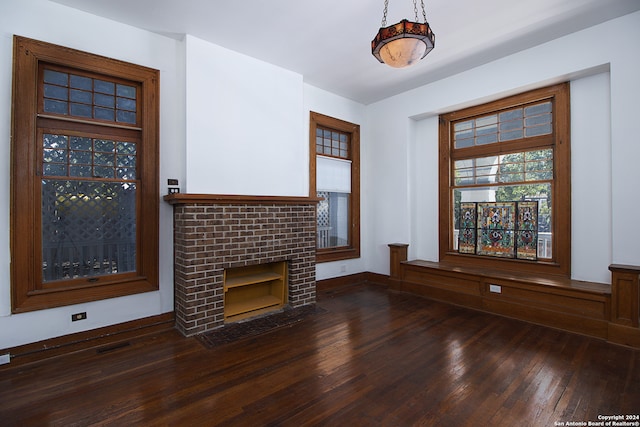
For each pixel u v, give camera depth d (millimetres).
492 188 4102
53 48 2572
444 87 4238
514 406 1873
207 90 3230
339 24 2951
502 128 3994
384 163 5059
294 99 3986
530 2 2646
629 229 2863
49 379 2203
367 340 2850
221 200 3131
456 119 4402
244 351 2639
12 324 2410
